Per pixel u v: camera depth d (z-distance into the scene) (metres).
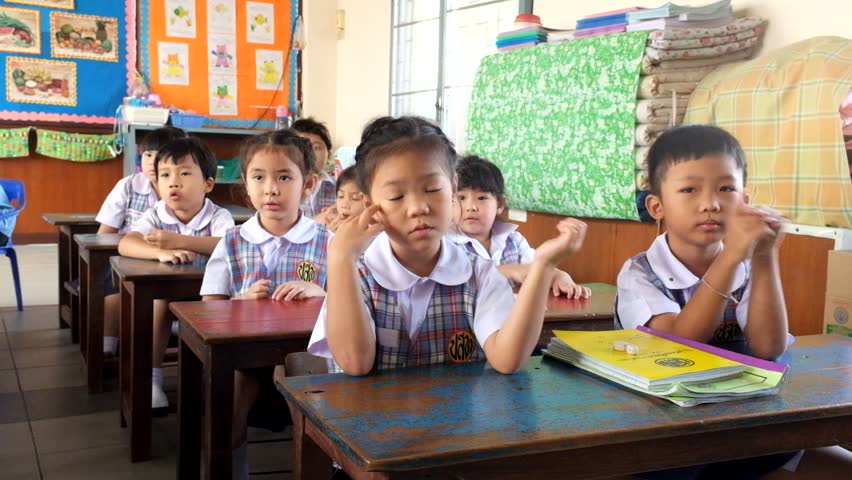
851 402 0.98
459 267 1.27
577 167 3.22
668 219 1.40
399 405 0.95
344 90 7.14
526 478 0.83
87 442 2.35
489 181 2.31
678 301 1.42
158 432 2.45
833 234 2.27
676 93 2.90
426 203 1.13
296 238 2.19
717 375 1.03
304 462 1.05
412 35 6.08
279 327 1.57
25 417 2.58
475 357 1.27
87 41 6.64
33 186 6.65
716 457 0.93
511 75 3.67
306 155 2.28
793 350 1.31
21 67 6.46
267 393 1.84
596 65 3.08
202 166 2.82
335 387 1.03
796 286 2.40
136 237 2.63
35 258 5.99
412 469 0.77
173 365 3.19
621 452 0.88
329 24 7.14
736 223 1.23
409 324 1.23
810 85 2.38
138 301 2.20
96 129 6.78
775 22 2.88
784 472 1.23
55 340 3.66
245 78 7.11
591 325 1.83
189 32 6.91
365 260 1.25
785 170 2.44
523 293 1.10
